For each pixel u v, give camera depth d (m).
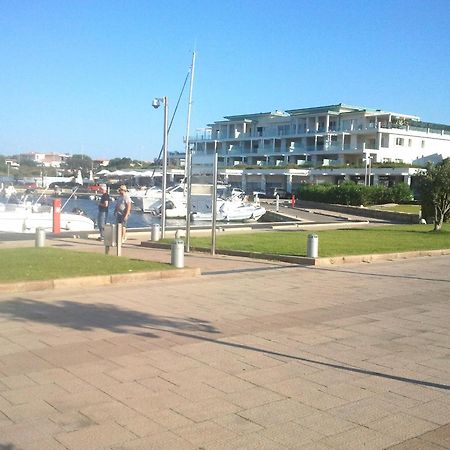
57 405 4.88
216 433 4.39
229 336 7.35
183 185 46.56
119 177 89.38
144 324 7.86
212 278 12.21
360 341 7.28
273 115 94.00
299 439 4.32
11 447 4.08
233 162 97.50
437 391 5.46
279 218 41.34
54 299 9.39
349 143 80.62
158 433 4.36
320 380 5.71
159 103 21.16
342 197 52.12
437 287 11.70
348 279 12.56
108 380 5.54
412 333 7.76
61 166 123.62
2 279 10.12
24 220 25.12
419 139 77.62
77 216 26.95
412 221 35.88
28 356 6.28
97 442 4.18
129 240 21.52
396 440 4.34
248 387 5.45
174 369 5.93
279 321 8.29
